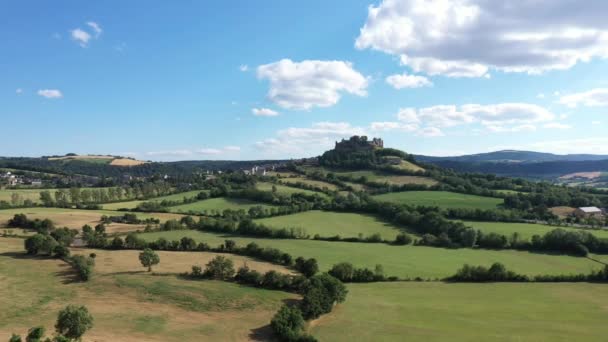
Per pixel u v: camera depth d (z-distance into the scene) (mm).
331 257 111875
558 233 120188
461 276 95562
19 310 67312
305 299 71250
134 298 74062
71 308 55250
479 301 82000
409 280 95188
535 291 88125
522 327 68938
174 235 131500
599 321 72188
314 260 94750
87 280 81188
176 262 97312
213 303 73625
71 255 97312
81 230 131750
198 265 94938
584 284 92812
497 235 125250
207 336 61406
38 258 94188
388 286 91125
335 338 62875
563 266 106438
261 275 84938
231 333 63000
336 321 69750
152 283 80625
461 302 81312
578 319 73000
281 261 103750
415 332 65938
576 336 65562
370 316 72625
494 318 72938
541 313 75688
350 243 127750
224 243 120688
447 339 63406
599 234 128500
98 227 127875
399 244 128000
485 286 91500
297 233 136000
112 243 111500
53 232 117875
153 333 61125
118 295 75062
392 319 71500
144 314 67938
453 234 131750
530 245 122062
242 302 74688
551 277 95688
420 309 76938
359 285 91812
